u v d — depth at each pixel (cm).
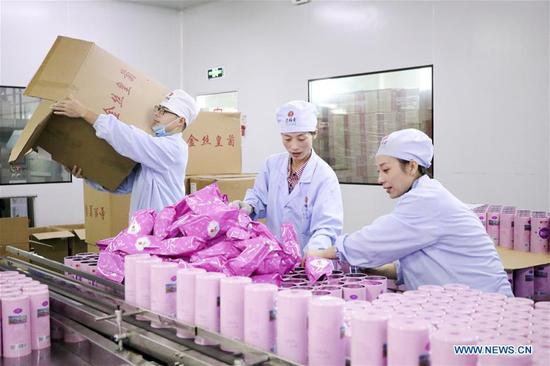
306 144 226
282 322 106
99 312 151
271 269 144
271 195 241
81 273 164
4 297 143
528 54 342
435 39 390
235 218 153
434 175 397
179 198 261
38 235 376
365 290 133
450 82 383
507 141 356
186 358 117
